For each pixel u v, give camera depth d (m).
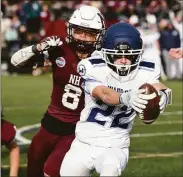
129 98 7.98
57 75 10.30
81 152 8.64
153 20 36.84
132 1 43.38
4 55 39.44
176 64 37.66
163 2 42.56
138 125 21.66
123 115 8.70
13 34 38.72
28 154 10.80
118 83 8.65
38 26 38.09
